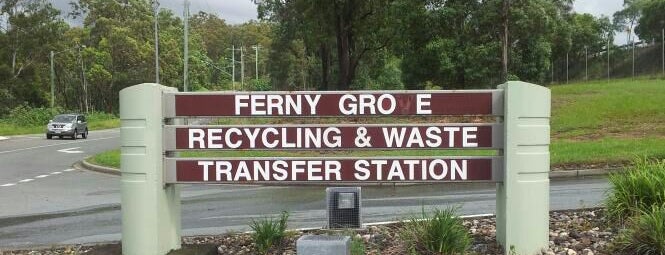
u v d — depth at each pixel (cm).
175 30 10081
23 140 3981
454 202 1098
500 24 3144
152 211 618
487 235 713
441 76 4297
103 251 680
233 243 732
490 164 618
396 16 3259
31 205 1237
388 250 644
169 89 644
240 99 626
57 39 7169
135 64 8506
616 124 2338
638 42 7925
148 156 615
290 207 1122
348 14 3522
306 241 559
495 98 611
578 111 2670
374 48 3709
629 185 728
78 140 3947
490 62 3466
